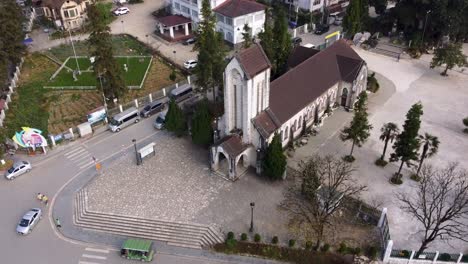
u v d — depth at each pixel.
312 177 55.34
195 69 78.12
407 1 103.12
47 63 99.88
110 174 64.94
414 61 98.25
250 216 56.50
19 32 93.50
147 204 58.91
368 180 62.12
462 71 93.19
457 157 66.94
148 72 95.12
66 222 57.81
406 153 59.06
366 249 51.88
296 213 54.16
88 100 84.50
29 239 55.53
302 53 82.06
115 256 52.88
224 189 60.91
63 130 75.69
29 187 63.81
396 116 76.94
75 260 52.59
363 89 80.69
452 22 95.31
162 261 52.06
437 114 77.94
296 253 51.75
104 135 74.75
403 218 55.69
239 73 56.25
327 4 121.88
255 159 63.38
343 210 56.78
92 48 103.62
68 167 67.56
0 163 67.88
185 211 57.53
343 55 78.94
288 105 66.19
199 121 66.06
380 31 109.75
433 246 51.94
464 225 54.84
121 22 121.50
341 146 69.25
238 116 61.44
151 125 77.12
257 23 106.19
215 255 52.56
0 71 84.06
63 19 115.44
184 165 65.94
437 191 58.47
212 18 83.50
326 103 76.81
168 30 113.75
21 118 78.81
